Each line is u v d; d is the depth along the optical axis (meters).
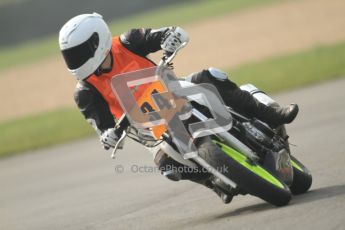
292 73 61.47
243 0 162.50
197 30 120.62
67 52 20.61
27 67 120.75
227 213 21.81
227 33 109.44
